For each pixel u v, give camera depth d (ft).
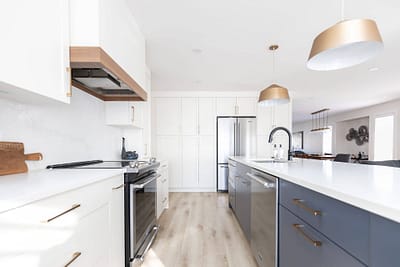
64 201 3.02
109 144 8.96
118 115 8.64
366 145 24.38
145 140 10.79
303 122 37.73
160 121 16.30
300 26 7.26
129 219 5.42
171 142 16.26
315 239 3.09
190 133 16.30
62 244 2.97
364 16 6.65
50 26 3.61
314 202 3.11
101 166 5.92
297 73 12.24
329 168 5.09
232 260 6.39
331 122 29.86
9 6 2.75
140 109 10.04
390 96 17.88
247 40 8.25
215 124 16.38
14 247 2.26
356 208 2.23
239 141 16.15
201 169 16.20
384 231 1.85
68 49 4.15
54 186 2.89
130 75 6.30
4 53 2.68
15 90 3.15
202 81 13.85
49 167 5.22
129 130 10.40
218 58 10.09
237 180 9.39
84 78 5.79
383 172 4.26
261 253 5.60
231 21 6.91
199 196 14.46
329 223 2.73
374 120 21.98
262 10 6.33
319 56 4.62
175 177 16.17
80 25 4.26
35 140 4.92
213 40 8.23
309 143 35.68
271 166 5.61
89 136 7.36
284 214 4.25
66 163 6.00
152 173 7.63
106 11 4.65
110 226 4.52
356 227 2.22
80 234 3.39
